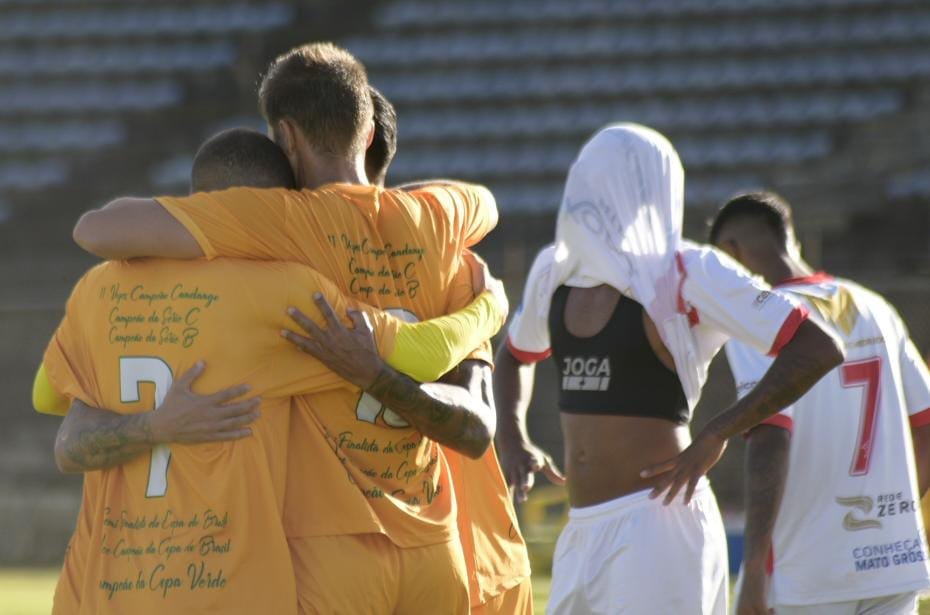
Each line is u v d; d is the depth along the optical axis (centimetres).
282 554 1083
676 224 1330
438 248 1180
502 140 7650
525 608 1285
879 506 1491
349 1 8525
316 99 1147
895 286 4600
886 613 1505
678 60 7881
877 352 1523
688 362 1302
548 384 5103
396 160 7631
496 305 1215
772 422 1414
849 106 7438
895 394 1527
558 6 8269
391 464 1150
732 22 7981
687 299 1290
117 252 1098
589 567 1312
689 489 1245
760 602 1397
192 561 1078
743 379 1484
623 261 1310
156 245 1091
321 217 1118
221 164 1145
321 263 1117
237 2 8688
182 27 8600
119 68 8450
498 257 6316
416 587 1151
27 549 5225
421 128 7775
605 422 1315
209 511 1081
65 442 1120
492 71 8031
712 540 1316
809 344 1234
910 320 4869
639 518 1293
